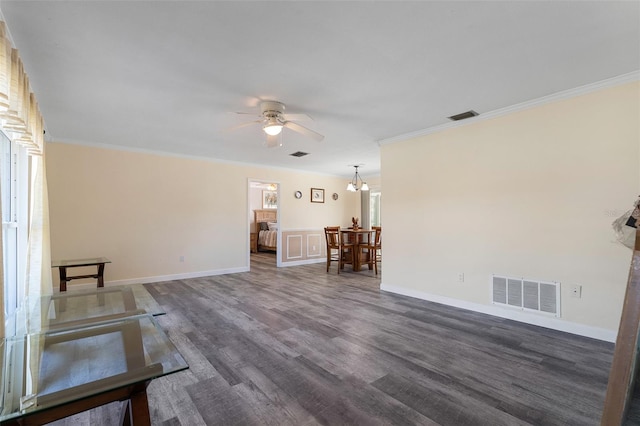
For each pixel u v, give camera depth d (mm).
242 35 1975
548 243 3027
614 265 2664
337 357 2406
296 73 2484
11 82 1822
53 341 1601
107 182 4828
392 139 4449
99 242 4758
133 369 1232
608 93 2682
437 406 1780
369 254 6684
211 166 5898
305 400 1843
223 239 6031
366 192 8328
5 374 1241
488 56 2238
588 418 1669
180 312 3553
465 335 2855
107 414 1768
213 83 2650
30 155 3055
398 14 1777
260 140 4547
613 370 1347
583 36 1988
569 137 2896
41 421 1035
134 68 2389
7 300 2775
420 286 4160
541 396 1879
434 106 3217
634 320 1334
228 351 2512
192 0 1646
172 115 3439
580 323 2838
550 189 3016
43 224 3135
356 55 2223
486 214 3486
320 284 5125
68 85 2668
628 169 2592
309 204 7582
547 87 2779
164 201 5348
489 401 1829
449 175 3834
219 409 1755
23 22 1812
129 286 3258
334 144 4816
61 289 3611
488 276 3473
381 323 3188
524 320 3186
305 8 1721
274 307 3762
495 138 3410
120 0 1638
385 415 1700
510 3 1682
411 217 4273
